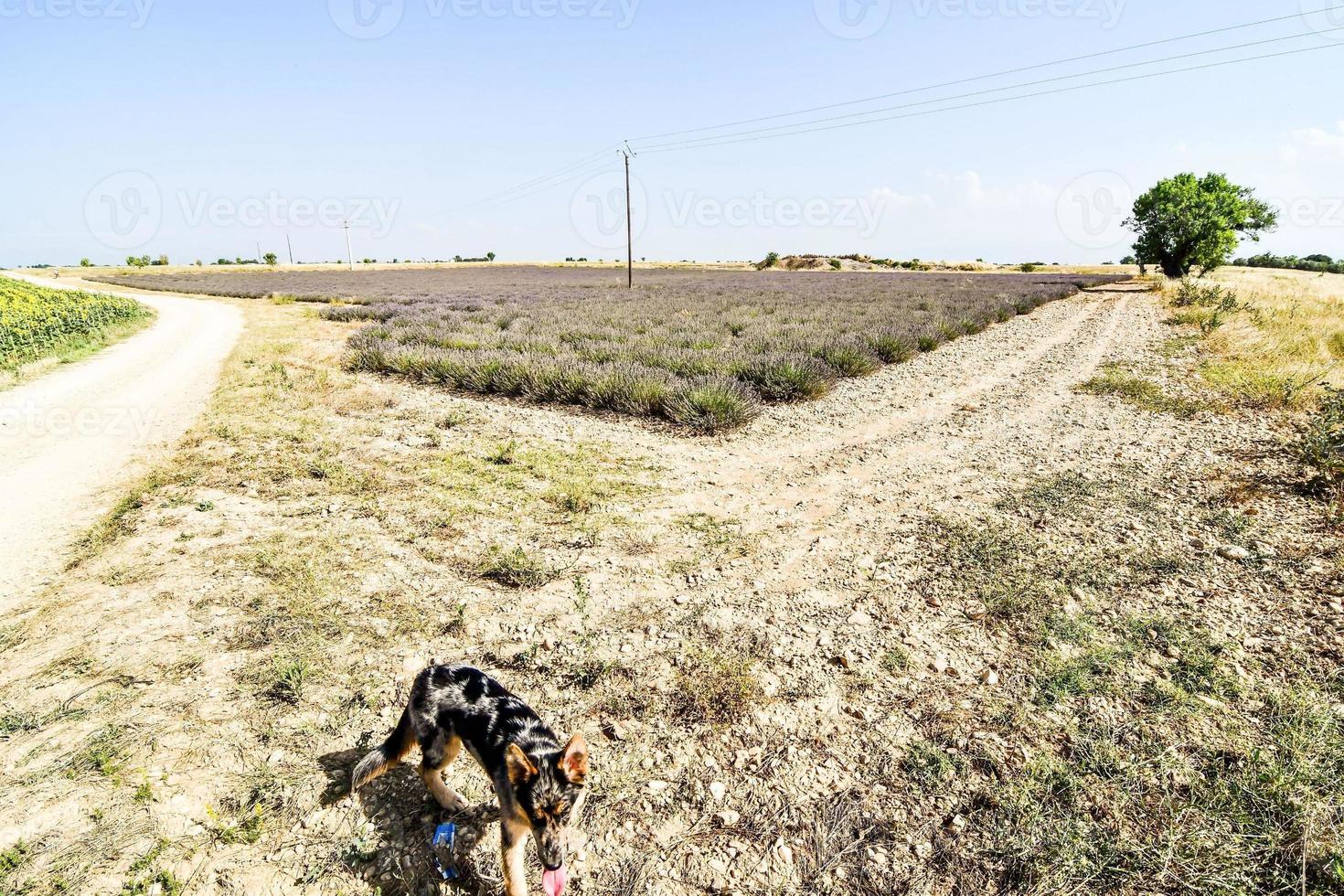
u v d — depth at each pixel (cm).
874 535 668
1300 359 1491
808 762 369
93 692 411
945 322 2255
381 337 2089
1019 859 305
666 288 4588
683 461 932
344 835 317
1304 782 338
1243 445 918
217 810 326
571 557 615
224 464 873
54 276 7775
